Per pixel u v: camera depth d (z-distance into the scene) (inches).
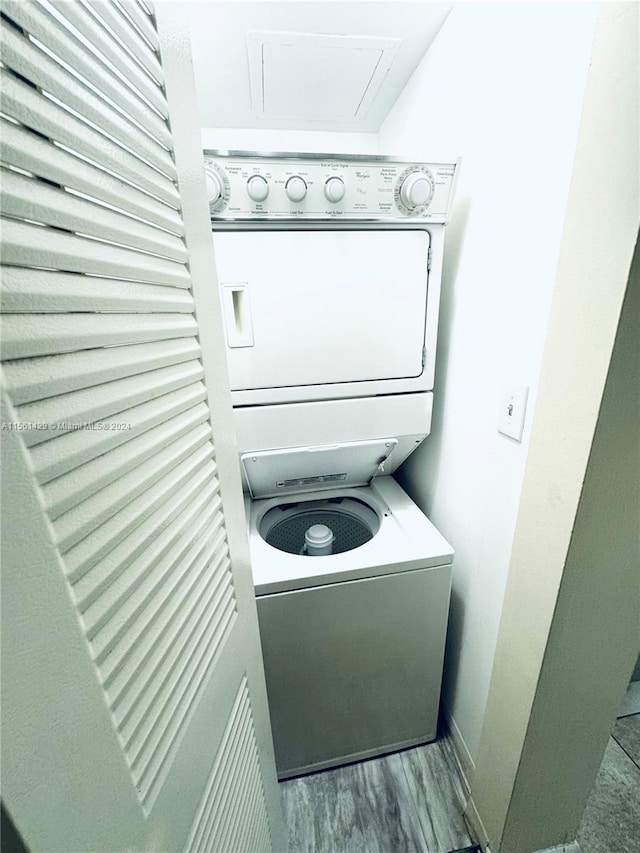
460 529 46.8
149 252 17.2
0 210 9.9
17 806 9.8
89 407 13.2
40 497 11.0
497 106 34.6
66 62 12.2
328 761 50.4
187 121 20.7
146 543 16.1
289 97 59.2
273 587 39.2
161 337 17.9
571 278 24.3
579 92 25.5
